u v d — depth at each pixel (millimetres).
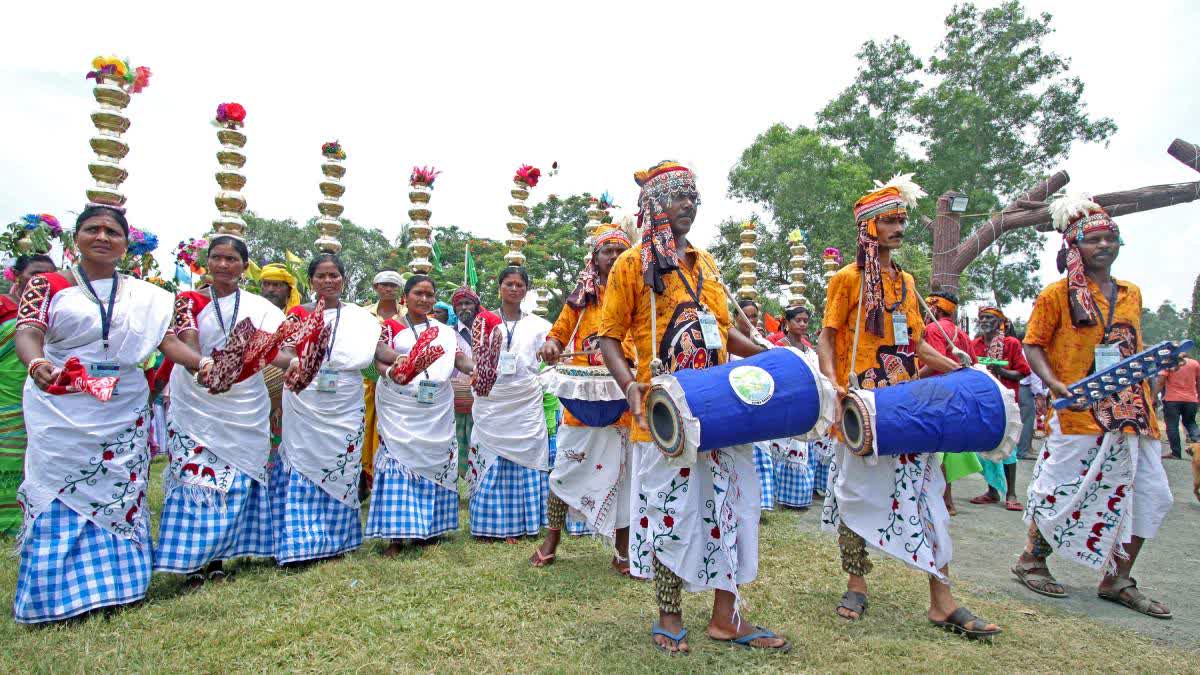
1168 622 3803
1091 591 4328
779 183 24594
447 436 5246
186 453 4098
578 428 4543
